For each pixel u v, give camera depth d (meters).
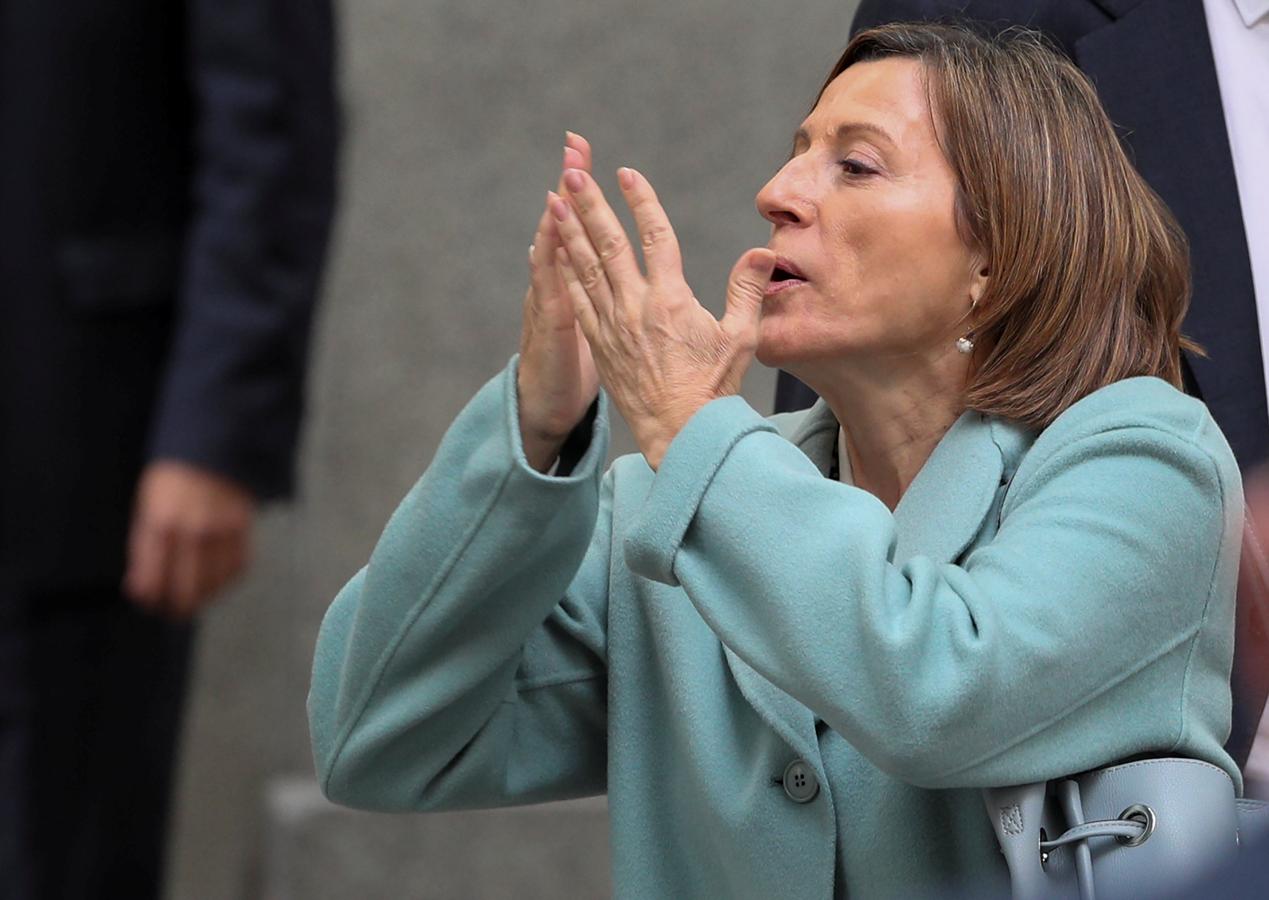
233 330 10.32
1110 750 7.19
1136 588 7.17
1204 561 7.33
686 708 7.87
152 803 10.96
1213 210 9.88
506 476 7.61
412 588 7.80
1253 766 9.28
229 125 10.34
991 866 7.35
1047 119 7.93
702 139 17.75
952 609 7.01
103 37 10.39
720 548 7.20
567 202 7.65
